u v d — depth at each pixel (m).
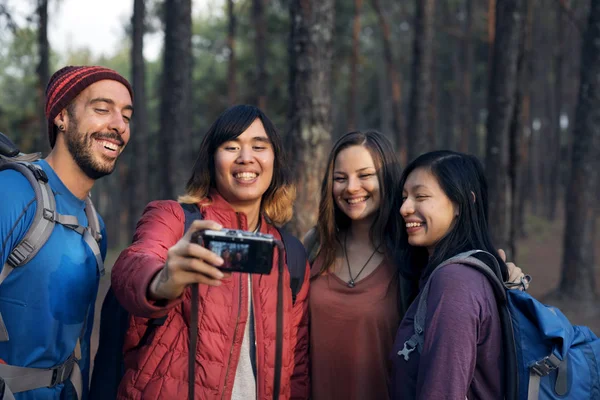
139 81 12.75
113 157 2.31
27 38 11.67
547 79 25.77
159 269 1.66
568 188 9.15
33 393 2.08
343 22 16.41
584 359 1.91
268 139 2.31
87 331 2.37
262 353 2.10
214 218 2.27
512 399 1.85
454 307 1.82
